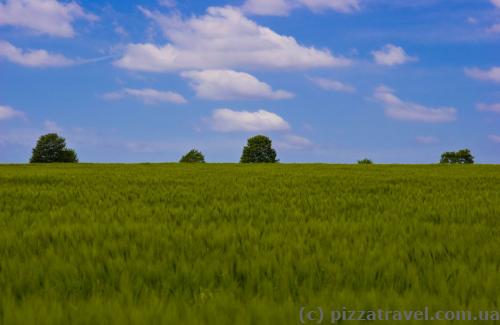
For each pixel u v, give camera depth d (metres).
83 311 3.38
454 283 4.19
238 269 4.62
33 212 9.26
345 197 12.62
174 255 5.14
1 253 5.45
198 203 11.17
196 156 95.38
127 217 8.41
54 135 101.25
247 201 11.13
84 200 11.73
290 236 6.48
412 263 4.88
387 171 30.95
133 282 4.25
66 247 5.67
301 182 18.47
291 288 4.13
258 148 94.81
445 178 21.64
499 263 4.94
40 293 3.90
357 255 5.19
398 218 8.34
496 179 21.12
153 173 26.83
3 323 3.17
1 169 34.78
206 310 3.37
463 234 6.77
